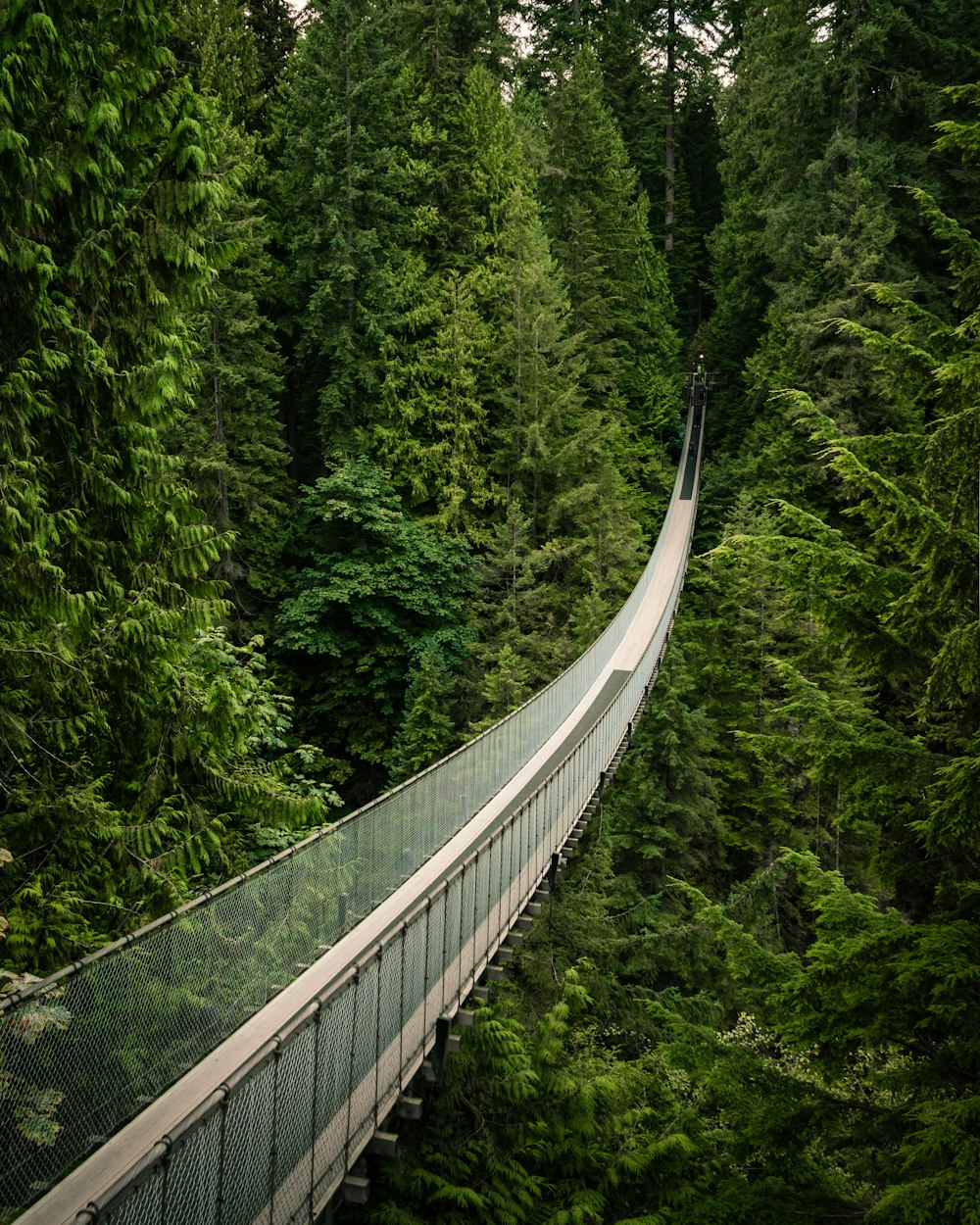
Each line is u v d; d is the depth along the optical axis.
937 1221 6.08
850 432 30.62
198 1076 6.38
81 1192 5.23
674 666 25.25
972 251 9.34
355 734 29.45
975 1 33.88
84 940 7.52
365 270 32.44
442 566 30.47
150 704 8.52
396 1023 7.84
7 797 7.56
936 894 8.52
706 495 41.34
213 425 28.55
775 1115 8.11
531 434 33.12
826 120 37.00
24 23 6.10
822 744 8.42
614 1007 16.92
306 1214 6.36
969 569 8.16
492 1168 9.91
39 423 7.26
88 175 6.79
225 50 34.12
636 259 47.44
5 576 6.55
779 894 24.14
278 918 7.83
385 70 32.81
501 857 10.88
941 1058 7.88
